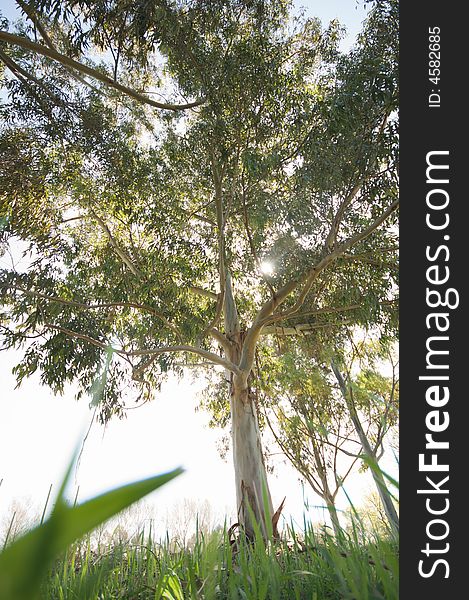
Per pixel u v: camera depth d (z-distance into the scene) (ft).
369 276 22.07
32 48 19.65
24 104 23.15
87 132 23.56
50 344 22.07
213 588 1.92
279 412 27.04
